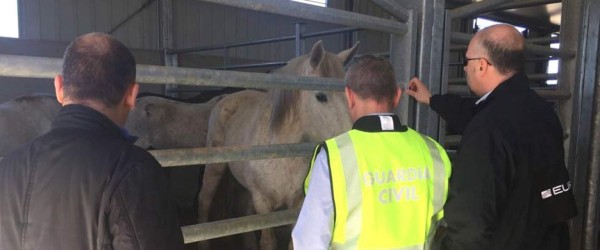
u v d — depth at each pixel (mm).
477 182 1123
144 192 779
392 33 1816
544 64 7199
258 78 1417
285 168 2273
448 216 1167
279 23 7676
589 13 2467
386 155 1072
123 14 5875
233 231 1474
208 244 3109
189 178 5004
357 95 1125
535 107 1239
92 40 823
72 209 761
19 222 778
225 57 5648
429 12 1845
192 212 4441
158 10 6180
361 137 1078
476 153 1142
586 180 2633
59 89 880
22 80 4922
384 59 1158
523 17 6625
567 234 1376
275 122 2297
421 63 1857
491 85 1303
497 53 1252
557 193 1241
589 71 2533
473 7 1977
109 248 762
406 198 1082
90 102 817
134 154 813
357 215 1044
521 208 1179
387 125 1103
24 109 2809
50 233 760
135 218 759
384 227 1052
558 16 6449
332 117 1989
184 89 6254
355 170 1036
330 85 1613
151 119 3736
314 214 1050
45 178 773
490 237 1143
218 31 6879
